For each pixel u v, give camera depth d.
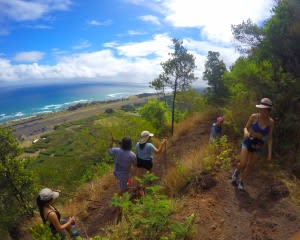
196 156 7.55
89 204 8.52
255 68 7.93
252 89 8.10
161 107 27.72
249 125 6.04
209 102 15.19
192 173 6.86
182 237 4.88
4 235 15.17
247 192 6.04
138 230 5.24
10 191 17.62
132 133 16.41
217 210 5.59
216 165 6.95
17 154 18.53
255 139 5.92
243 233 4.97
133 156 6.84
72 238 5.29
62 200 10.58
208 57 15.47
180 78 22.56
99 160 16.64
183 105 24.73
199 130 11.66
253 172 6.63
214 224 5.20
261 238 4.81
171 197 6.38
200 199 5.98
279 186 5.91
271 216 5.27
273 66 8.28
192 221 5.22
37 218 11.88
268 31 8.55
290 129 7.09
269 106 5.74
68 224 5.15
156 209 5.06
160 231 5.10
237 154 7.41
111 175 10.15
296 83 7.53
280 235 4.84
